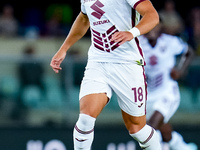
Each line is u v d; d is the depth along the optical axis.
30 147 26.14
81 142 15.70
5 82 26.47
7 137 26.14
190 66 27.06
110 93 15.97
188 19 38.00
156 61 22.92
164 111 22.69
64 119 26.59
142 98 16.17
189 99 27.19
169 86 23.16
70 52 32.44
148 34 22.77
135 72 15.92
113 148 26.25
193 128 26.83
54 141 26.06
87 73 16.02
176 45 23.23
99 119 26.77
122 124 26.73
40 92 26.56
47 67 26.50
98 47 15.89
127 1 15.16
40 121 26.58
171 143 23.78
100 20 15.58
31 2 43.97
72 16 41.56
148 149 16.75
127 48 15.76
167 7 36.16
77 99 26.67
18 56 26.44
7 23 36.00
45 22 39.72
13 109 26.47
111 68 15.77
